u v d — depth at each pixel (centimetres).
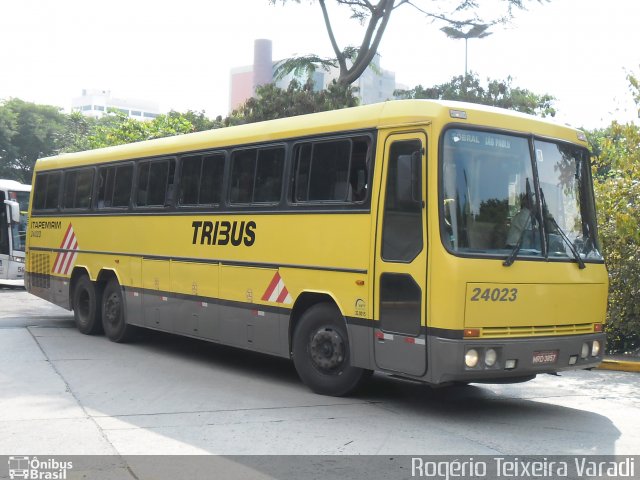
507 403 905
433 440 712
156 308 1223
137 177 1300
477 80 2075
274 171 997
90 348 1266
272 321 977
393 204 826
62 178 1552
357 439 709
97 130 5738
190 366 1117
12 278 2561
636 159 1272
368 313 843
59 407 823
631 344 1351
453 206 779
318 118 944
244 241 1030
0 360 1120
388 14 2175
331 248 895
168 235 1195
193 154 1160
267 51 10700
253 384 983
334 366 896
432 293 768
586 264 862
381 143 851
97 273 1391
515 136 839
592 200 907
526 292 798
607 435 745
